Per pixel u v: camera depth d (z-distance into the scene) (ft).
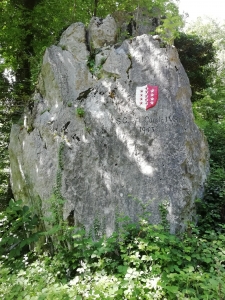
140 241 10.78
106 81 14.58
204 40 30.25
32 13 28.32
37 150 16.26
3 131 25.90
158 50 13.76
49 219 13.21
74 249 12.98
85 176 13.99
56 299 8.63
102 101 14.37
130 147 13.37
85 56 16.03
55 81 15.98
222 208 14.67
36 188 15.94
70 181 14.20
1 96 26.25
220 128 25.90
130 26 19.72
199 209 14.53
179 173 12.57
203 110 37.96
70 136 14.73
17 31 27.22
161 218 12.29
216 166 18.90
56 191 14.53
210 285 8.21
